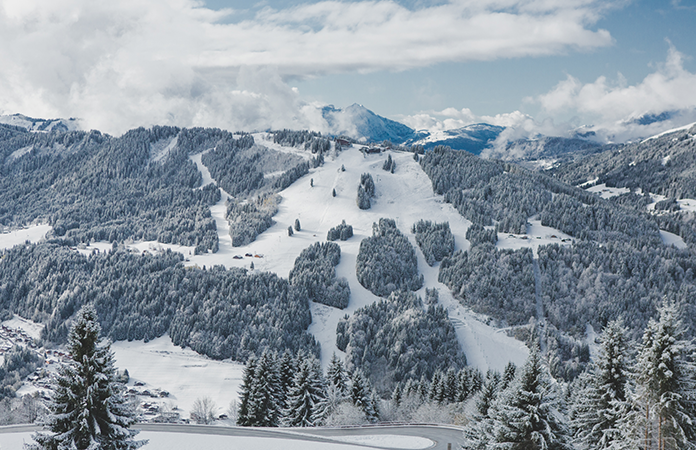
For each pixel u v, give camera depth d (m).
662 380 36.62
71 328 35.47
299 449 48.44
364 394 89.88
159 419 124.38
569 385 72.69
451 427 76.12
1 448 46.09
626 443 38.22
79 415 33.81
